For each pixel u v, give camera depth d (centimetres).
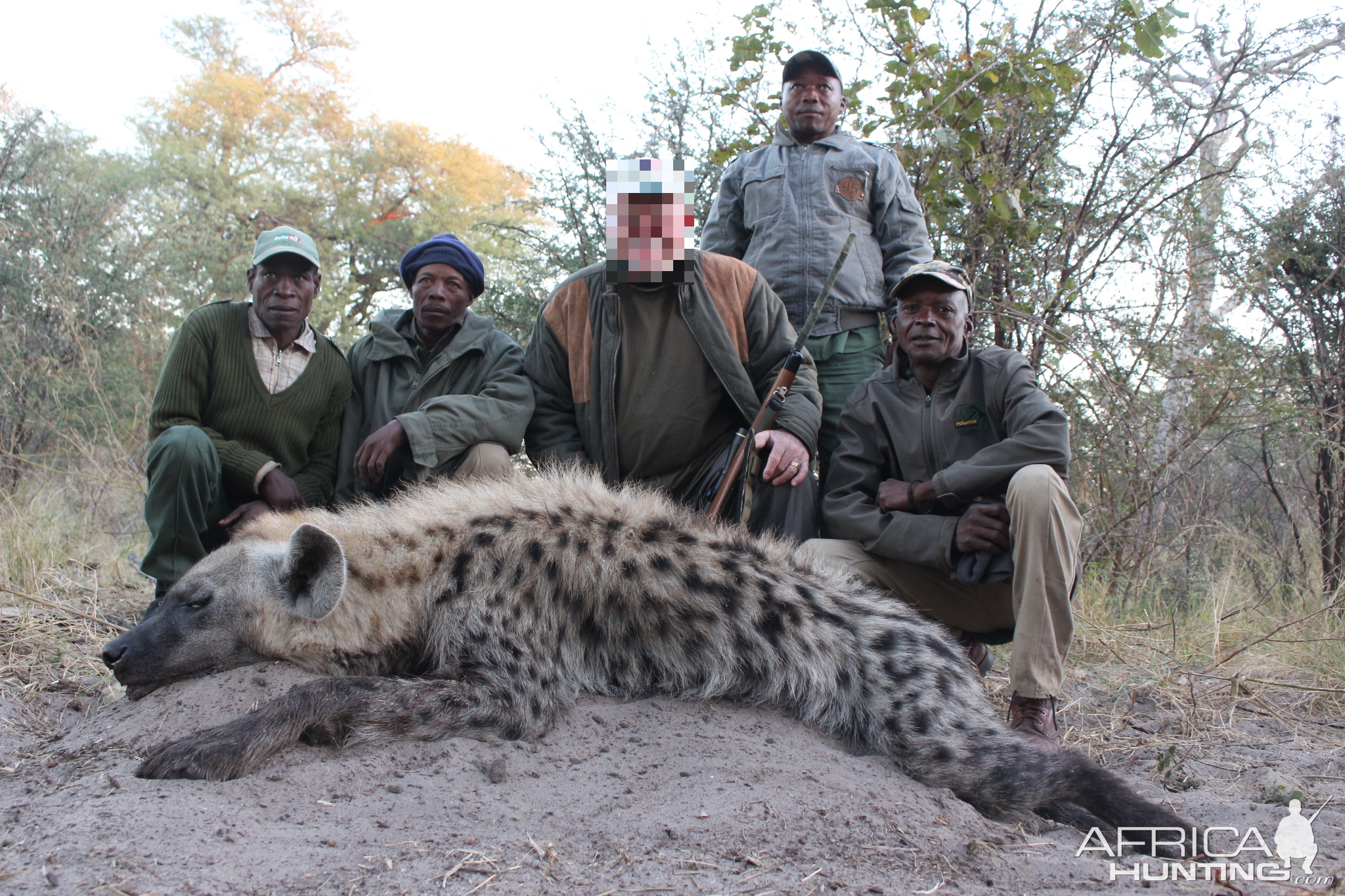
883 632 318
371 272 2088
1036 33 618
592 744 282
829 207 470
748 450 382
